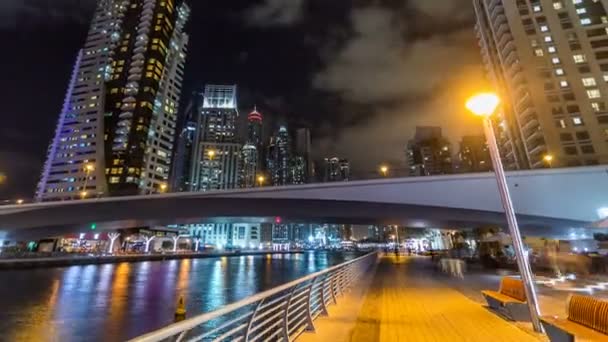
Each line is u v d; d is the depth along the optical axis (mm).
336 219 42969
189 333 15688
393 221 41906
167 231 123250
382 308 10383
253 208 40031
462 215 35219
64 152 125812
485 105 8516
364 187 35594
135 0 150500
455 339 6844
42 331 18719
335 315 9344
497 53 89312
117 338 17594
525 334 7086
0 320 20594
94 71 137625
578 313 5992
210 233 193875
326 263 88875
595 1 75812
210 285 38562
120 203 41000
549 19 76938
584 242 31500
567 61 72688
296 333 7145
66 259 50875
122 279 41188
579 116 67938
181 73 155250
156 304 26438
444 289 14789
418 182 34594
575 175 31922
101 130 125500
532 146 72688
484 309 9938
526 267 7605
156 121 135000
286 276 50344
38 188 126625
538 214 31703
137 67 135875
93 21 149000
